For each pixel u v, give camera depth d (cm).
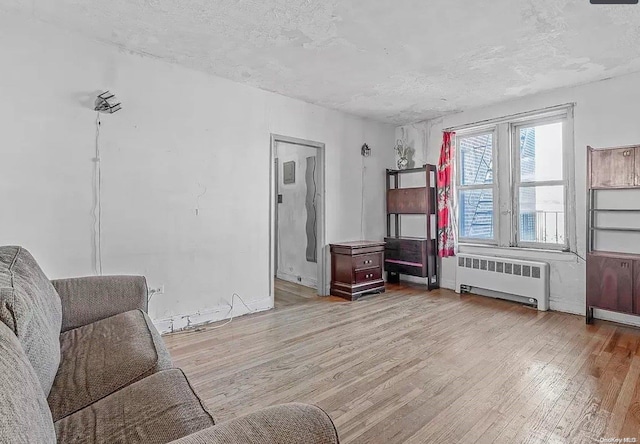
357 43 281
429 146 505
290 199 538
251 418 71
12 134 245
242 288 366
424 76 348
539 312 370
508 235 429
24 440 55
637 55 299
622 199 337
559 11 235
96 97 278
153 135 308
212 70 336
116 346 145
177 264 322
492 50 293
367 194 507
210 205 344
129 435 93
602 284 323
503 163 432
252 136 376
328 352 265
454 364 243
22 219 249
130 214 296
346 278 434
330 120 458
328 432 70
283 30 262
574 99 370
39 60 254
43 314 120
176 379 120
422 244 471
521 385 213
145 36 272
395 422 177
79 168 272
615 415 181
